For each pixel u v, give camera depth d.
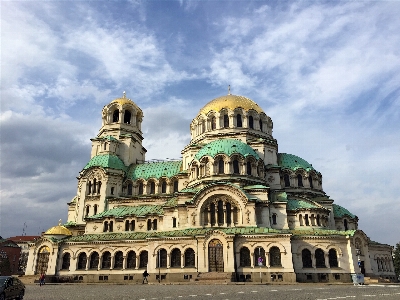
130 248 66.88
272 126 91.81
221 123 85.81
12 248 143.25
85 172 84.88
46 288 49.75
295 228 67.81
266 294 33.78
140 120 103.12
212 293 35.56
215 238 60.25
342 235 61.94
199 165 73.06
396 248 116.38
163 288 45.00
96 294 36.31
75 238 72.31
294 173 80.12
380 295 31.89
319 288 43.25
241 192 65.12
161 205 76.69
